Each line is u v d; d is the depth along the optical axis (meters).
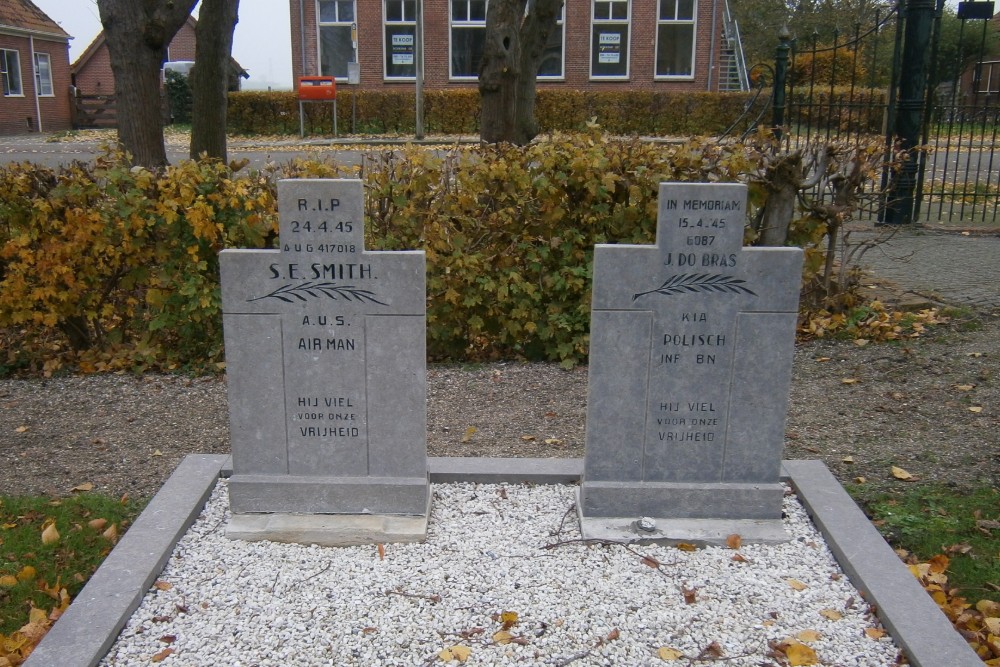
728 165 6.98
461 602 3.89
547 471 5.01
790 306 4.22
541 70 30.97
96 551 4.34
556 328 7.01
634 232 6.82
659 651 3.57
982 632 3.70
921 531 4.46
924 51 11.31
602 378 4.32
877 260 10.02
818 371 6.75
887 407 6.05
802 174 7.11
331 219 4.14
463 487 4.95
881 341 7.32
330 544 4.36
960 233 11.76
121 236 6.71
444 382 6.71
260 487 4.46
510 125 14.84
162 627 3.70
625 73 30.89
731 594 3.96
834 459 5.33
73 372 7.02
